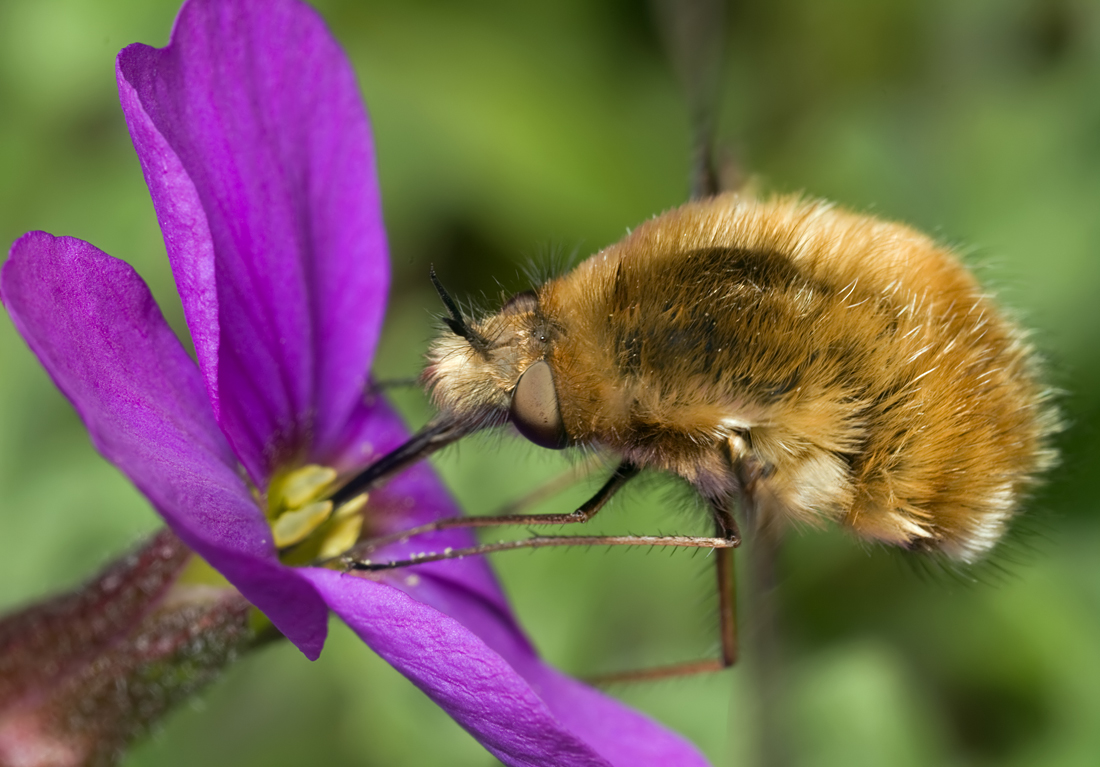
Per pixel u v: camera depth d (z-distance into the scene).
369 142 0.06
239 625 0.06
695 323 0.06
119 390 0.06
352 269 0.06
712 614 0.07
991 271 0.07
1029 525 0.06
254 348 0.06
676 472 0.06
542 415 0.06
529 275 0.06
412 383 0.06
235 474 0.06
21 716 0.06
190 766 0.07
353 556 0.06
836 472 0.06
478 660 0.06
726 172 0.07
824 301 0.06
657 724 0.06
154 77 0.06
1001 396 0.06
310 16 0.06
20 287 0.06
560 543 0.06
